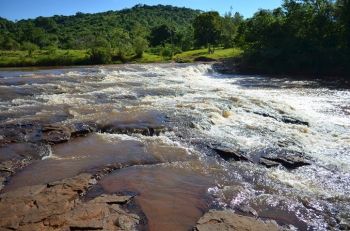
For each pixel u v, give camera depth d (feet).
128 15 587.27
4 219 28.55
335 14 155.74
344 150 48.08
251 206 32.27
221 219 29.32
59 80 101.71
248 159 43.57
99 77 110.63
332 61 147.13
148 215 30.32
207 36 278.26
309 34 158.71
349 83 118.52
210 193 34.53
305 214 31.19
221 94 85.40
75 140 49.83
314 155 45.91
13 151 44.91
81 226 27.78
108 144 48.01
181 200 33.04
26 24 490.90
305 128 57.98
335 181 38.29
